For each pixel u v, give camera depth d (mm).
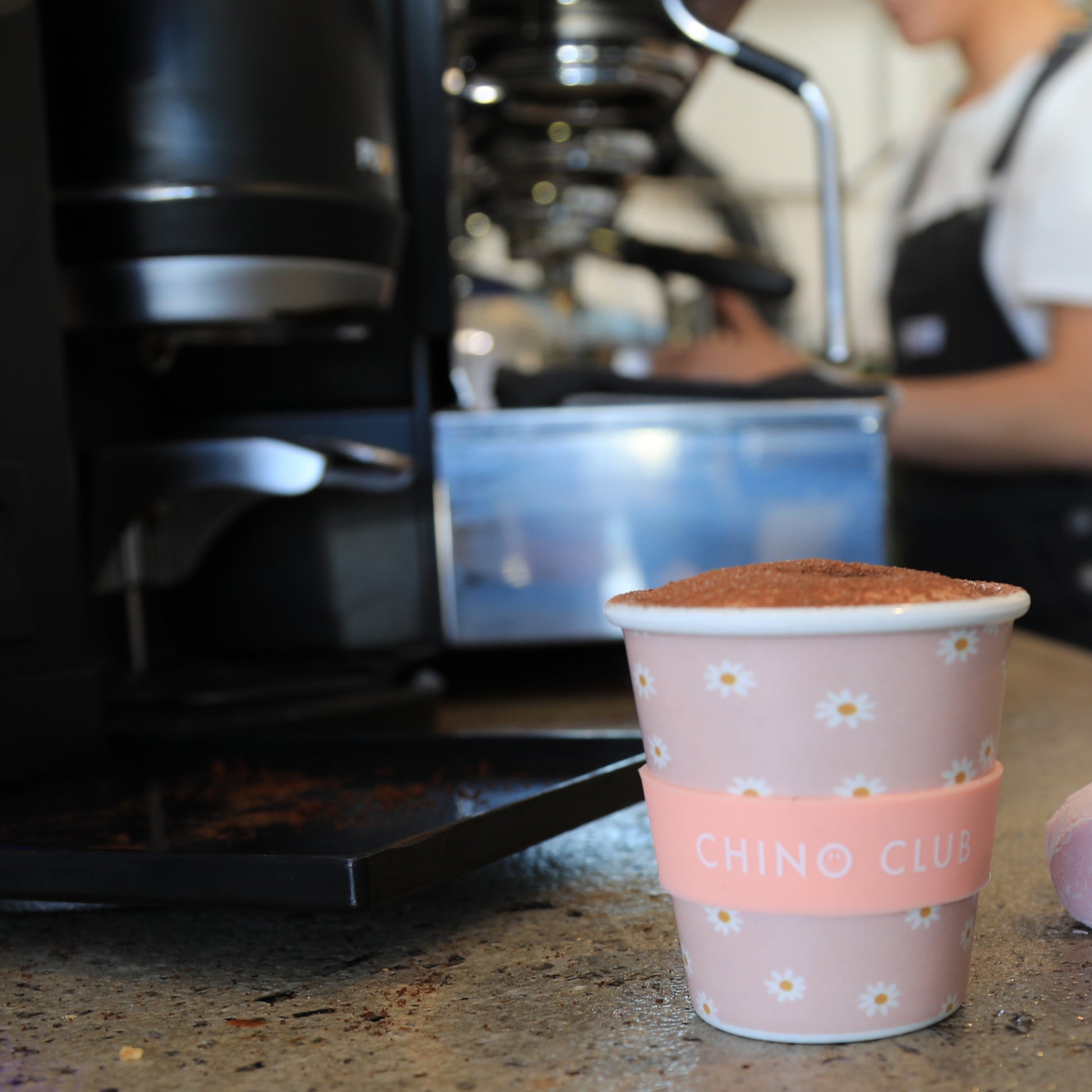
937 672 431
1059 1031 446
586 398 993
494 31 1064
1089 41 1565
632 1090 429
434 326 978
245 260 695
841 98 2480
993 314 1647
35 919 536
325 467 763
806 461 989
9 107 614
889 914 437
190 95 675
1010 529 1581
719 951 446
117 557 846
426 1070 441
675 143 1353
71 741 626
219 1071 445
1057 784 638
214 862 489
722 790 439
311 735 638
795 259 2344
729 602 434
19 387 616
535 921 521
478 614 997
